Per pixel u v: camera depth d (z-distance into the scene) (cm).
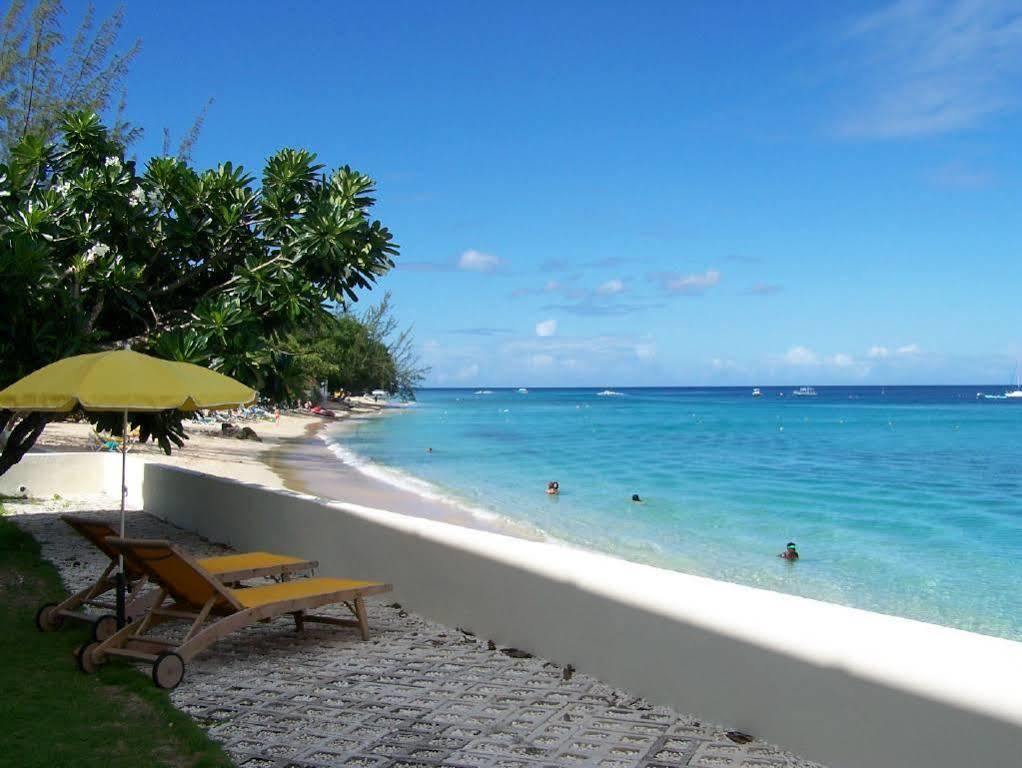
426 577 662
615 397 19825
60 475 1412
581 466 3192
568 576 538
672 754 406
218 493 1017
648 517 1950
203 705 471
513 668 538
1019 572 1405
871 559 1506
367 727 441
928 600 1223
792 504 2208
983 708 328
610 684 504
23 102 2559
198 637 507
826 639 392
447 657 562
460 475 2811
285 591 580
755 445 4431
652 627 479
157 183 980
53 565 843
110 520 1166
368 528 731
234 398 586
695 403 13588
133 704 467
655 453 3853
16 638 592
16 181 927
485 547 606
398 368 9350
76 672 520
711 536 1720
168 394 539
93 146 1004
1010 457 3719
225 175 977
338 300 988
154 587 762
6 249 789
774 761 397
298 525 838
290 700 480
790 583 1320
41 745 404
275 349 935
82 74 2695
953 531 1819
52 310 841
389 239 968
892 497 2380
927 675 350
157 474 1221
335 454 3512
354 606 607
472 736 429
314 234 918
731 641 435
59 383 534
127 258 966
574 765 394
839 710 383
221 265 1007
